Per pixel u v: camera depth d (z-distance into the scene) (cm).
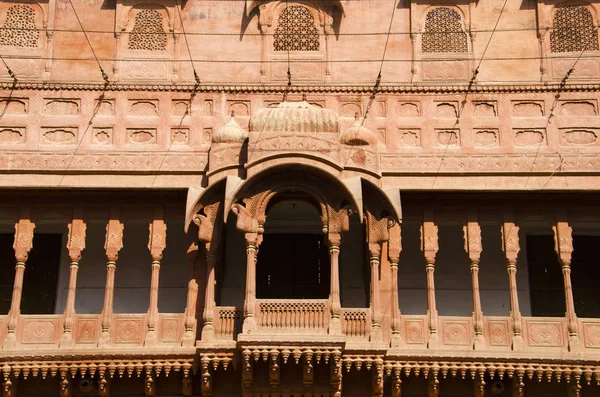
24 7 1953
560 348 1711
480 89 1883
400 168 1800
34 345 1703
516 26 1947
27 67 1909
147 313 1738
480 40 1938
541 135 1853
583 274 1908
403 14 1958
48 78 1902
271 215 1905
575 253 1922
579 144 1847
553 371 1677
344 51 1933
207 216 1741
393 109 1877
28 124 1853
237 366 1659
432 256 1767
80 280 1869
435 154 1820
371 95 1886
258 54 1931
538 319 1731
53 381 1711
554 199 1797
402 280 1869
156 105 1873
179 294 1866
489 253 1888
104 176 1783
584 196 1788
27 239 1766
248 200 1712
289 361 1662
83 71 1912
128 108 1870
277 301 1677
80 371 1677
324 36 1942
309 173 1717
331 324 1659
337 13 1958
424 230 1783
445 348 1705
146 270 1878
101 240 1889
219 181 1725
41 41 1933
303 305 1675
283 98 1886
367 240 1730
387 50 1931
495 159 1802
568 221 1788
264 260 1894
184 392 1702
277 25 1952
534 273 1898
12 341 1697
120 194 1789
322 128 1722
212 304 1702
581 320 1728
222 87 1889
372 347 1650
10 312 1720
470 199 1797
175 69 1919
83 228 1778
